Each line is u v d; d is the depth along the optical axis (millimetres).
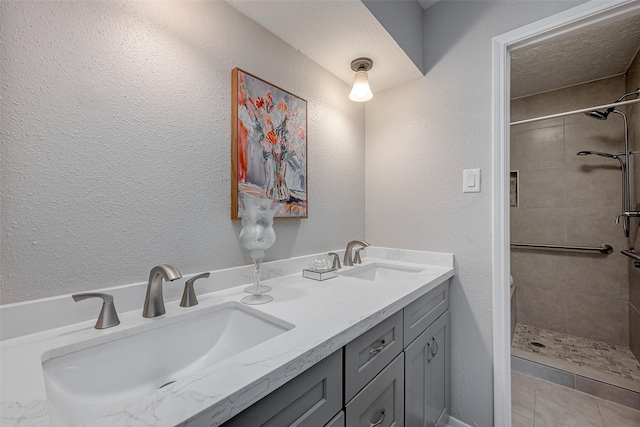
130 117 814
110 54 778
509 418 1256
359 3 1048
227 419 438
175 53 915
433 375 1198
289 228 1301
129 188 811
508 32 1252
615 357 1932
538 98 2412
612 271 2121
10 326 625
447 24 1438
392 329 907
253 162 1112
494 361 1278
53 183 687
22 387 474
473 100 1351
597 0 1058
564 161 2299
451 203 1417
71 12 716
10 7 632
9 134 629
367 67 1415
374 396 806
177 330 799
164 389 452
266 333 791
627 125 2014
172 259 902
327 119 1499
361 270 1482
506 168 1268
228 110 1058
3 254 624
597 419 1468
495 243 1279
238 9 1085
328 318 752
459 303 1377
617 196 2096
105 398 637
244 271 1082
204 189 985
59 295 697
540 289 2412
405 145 1591
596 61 1921
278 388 534
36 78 664
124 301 791
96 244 753
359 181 1715
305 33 1213
